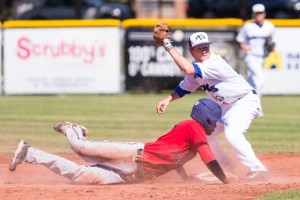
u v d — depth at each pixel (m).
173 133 19.00
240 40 39.09
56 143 29.47
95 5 68.75
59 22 47.38
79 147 18.86
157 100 45.75
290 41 47.59
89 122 35.81
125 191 17.69
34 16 66.88
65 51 47.66
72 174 18.83
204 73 19.73
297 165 23.98
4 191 17.83
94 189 17.97
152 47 48.72
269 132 33.19
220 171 18.83
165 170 19.11
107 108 41.75
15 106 42.62
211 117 18.88
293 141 30.34
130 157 18.95
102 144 18.86
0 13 67.06
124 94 48.84
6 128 33.91
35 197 17.08
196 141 18.77
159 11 76.38
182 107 42.94
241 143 20.08
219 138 31.83
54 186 18.67
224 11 75.69
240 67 48.09
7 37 47.72
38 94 48.22
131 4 77.31
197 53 19.95
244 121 20.27
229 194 17.48
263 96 48.22
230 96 20.28
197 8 76.44
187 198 16.94
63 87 48.09
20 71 47.97
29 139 30.58
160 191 17.72
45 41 47.66
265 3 70.31
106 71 48.06
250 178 19.98
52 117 37.78
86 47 47.75
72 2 67.25
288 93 48.09
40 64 47.84
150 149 18.92
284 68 47.88
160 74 49.00
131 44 48.72
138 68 48.97
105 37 47.66
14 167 18.59
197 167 23.30
